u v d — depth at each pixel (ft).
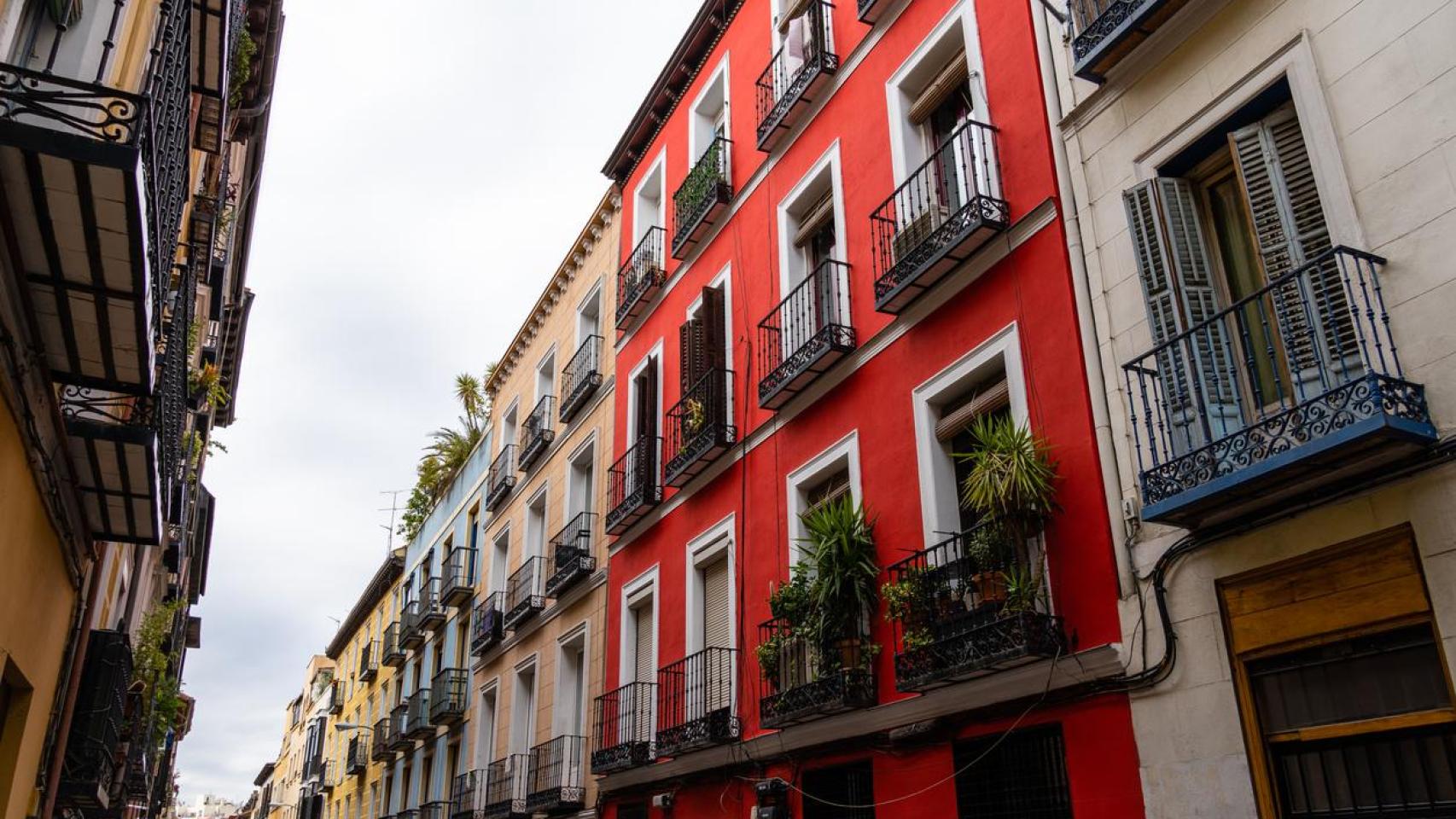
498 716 73.46
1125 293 27.07
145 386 25.50
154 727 61.11
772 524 42.52
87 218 19.72
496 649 77.30
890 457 35.55
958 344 33.22
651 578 52.90
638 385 60.34
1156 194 25.25
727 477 47.03
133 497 28.55
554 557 66.85
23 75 18.49
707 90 58.49
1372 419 18.47
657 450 54.70
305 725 187.73
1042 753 26.81
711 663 45.01
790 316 44.16
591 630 60.13
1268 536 21.98
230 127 44.62
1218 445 21.56
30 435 22.81
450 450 111.55
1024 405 29.76
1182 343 23.52
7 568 22.68
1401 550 19.56
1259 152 23.73
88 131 18.98
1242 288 24.56
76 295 21.86
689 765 43.98
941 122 38.34
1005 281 31.65
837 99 43.88
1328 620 20.61
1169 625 23.82
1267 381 23.07
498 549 84.99
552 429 75.20
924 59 38.40
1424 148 20.43
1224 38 25.25
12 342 21.04
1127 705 24.61
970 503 29.35
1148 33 27.22
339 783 133.69
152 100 19.95
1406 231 20.39
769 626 38.27
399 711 100.78
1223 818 21.75
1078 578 26.66
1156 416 25.14
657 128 65.26
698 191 53.83
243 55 41.81
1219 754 22.11
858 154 41.37
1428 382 19.44
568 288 78.07
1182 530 23.98
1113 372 26.96
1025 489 26.84
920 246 34.24
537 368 82.17
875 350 37.60
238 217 63.41
